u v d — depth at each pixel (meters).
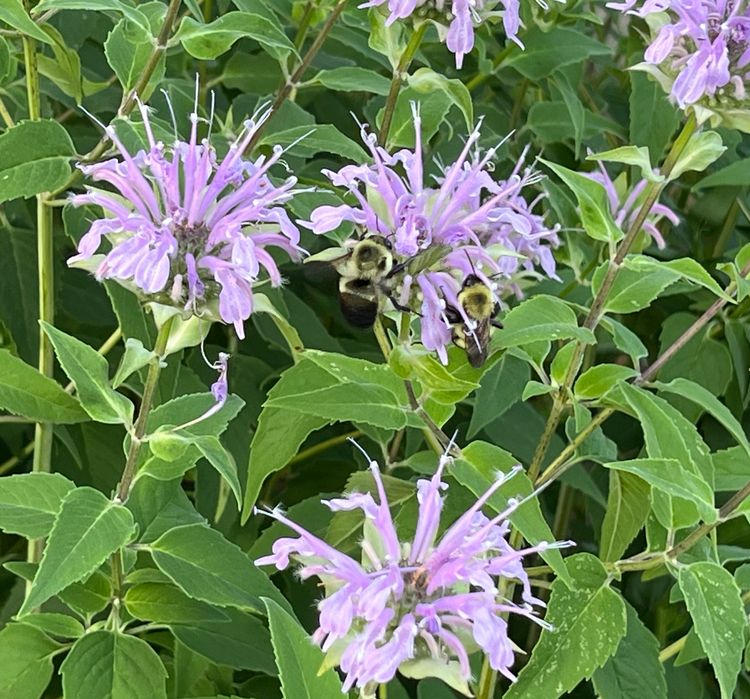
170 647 0.28
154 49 0.27
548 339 0.24
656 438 0.25
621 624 0.25
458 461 0.24
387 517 0.22
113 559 0.25
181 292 0.22
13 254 0.32
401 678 0.35
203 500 0.33
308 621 0.32
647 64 0.26
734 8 0.24
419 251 0.24
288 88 0.31
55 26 0.34
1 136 0.25
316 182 0.30
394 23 0.27
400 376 0.24
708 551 0.27
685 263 0.25
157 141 0.25
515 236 0.29
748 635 0.27
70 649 0.25
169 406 0.24
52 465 0.33
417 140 0.24
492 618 0.21
